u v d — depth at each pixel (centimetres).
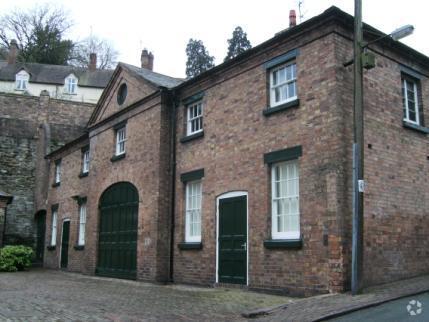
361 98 985
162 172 1502
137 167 1623
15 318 807
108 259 1730
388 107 1155
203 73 1399
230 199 1274
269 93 1216
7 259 2083
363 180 968
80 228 2072
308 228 1043
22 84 5044
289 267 1073
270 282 1116
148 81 1614
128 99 1744
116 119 1797
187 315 852
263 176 1177
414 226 1154
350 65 1080
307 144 1078
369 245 1029
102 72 5438
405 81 1253
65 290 1253
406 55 1237
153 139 1555
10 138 2805
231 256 1244
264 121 1202
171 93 1548
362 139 975
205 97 1422
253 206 1194
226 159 1304
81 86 5194
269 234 1141
